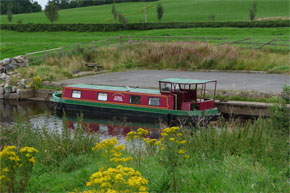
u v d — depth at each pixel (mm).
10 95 27703
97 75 31516
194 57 33781
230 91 21062
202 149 8773
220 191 6188
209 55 33781
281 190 6098
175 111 18719
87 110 21828
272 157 7887
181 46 35938
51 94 26484
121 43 41500
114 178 5590
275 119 10430
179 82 18531
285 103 11133
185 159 8305
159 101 19422
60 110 22734
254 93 20141
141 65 35375
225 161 7855
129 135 9625
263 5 94625
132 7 120812
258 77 26672
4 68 31672
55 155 9203
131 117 20344
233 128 10773
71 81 28328
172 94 19062
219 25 62531
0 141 9945
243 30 55406
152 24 65500
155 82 25906
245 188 6242
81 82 27453
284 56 31094
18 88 27703
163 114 19109
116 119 20609
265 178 6543
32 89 27734
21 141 10016
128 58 36562
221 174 7020
